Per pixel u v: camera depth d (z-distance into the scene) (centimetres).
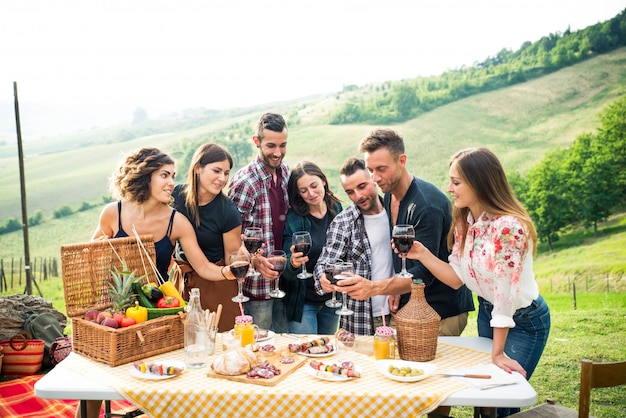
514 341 272
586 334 845
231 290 349
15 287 1226
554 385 591
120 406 440
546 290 1362
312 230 392
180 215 322
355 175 324
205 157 349
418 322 250
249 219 396
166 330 268
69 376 239
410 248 275
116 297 265
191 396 220
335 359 260
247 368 237
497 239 247
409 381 230
